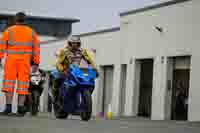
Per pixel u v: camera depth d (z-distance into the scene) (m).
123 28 58.53
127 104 56.94
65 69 27.09
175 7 49.66
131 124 22.53
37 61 22.95
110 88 63.94
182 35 48.56
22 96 22.92
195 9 47.09
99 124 21.23
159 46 51.75
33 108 37.19
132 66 56.56
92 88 25.92
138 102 55.72
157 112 51.44
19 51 22.58
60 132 15.70
